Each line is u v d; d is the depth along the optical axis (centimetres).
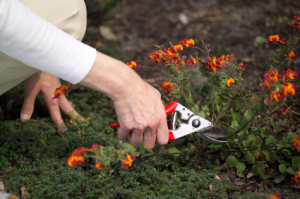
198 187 149
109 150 113
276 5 408
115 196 146
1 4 94
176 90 162
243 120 158
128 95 113
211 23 374
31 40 100
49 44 102
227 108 170
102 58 110
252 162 161
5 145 181
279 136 190
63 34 106
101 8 417
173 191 145
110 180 156
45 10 136
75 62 105
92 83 111
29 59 104
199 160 166
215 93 163
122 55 326
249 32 347
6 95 241
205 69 163
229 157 153
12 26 96
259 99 136
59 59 104
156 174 155
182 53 317
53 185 153
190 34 356
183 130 144
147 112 116
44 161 172
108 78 110
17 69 140
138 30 374
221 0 429
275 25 361
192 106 163
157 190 151
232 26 363
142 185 153
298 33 169
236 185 154
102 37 364
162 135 125
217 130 146
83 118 211
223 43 324
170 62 157
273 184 152
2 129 196
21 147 181
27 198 149
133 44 347
